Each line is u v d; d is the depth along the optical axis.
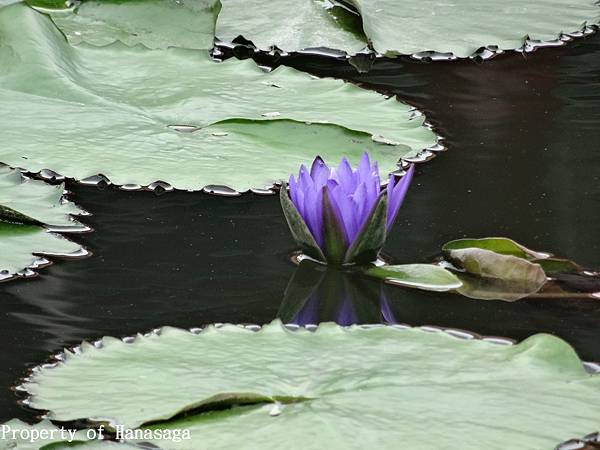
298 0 7.87
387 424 3.09
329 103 6.14
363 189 4.37
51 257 4.46
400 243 4.68
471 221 4.89
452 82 6.77
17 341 3.76
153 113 5.84
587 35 7.63
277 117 5.84
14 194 4.95
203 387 3.28
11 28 6.20
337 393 3.26
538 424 3.11
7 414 3.27
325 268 4.45
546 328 3.92
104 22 7.25
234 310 4.05
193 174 5.22
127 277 4.31
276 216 4.97
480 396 3.25
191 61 6.52
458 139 5.89
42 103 5.82
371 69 6.94
